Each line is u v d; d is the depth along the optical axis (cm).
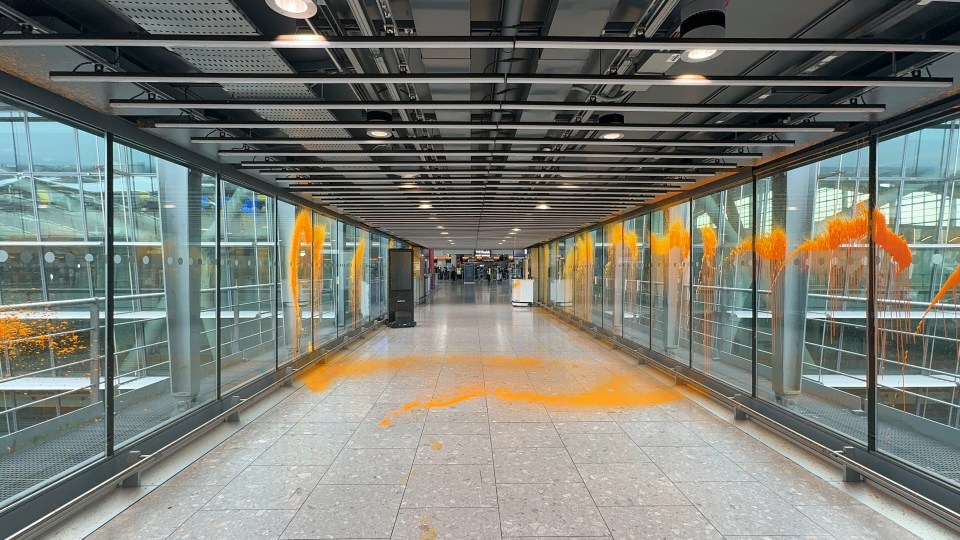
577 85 249
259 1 202
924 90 234
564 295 1299
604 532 236
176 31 184
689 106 254
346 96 307
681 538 231
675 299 710
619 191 565
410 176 477
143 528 240
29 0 191
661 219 720
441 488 284
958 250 469
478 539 229
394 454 337
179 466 314
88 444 388
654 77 213
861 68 252
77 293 721
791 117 306
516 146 395
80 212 738
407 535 234
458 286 3322
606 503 266
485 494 277
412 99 273
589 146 406
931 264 475
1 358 570
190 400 439
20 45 178
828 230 506
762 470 310
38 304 361
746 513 255
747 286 656
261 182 489
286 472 307
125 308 652
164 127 294
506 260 4934
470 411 441
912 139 472
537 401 474
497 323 1167
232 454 338
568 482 293
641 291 819
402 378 576
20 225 750
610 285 919
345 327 877
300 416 426
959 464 347
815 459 327
